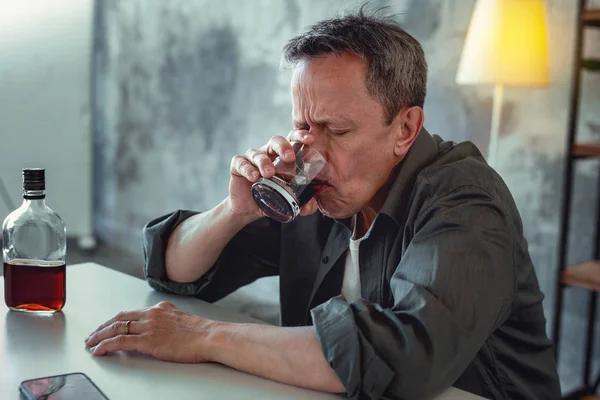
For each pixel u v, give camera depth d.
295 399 0.89
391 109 1.16
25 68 4.81
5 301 1.20
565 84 2.43
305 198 1.11
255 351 0.96
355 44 1.10
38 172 1.17
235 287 1.51
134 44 4.67
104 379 0.92
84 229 5.21
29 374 0.92
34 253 1.17
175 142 4.38
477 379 1.17
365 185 1.19
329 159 1.15
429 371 0.90
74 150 5.11
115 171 4.96
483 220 1.06
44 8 4.84
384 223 1.26
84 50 5.07
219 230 1.34
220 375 0.95
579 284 2.17
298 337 0.95
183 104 4.28
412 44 1.18
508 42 2.18
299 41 1.14
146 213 4.70
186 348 0.99
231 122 3.92
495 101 2.45
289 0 3.44
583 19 2.12
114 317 1.08
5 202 4.83
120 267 4.50
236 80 3.85
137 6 4.61
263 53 3.64
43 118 4.94
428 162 1.26
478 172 1.18
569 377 2.54
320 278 1.40
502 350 1.18
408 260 1.03
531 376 1.21
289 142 1.12
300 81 1.13
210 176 4.12
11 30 4.72
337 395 0.91
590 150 2.14
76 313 1.20
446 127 2.81
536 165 2.54
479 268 0.99
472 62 2.26
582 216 2.46
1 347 1.02
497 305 0.99
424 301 0.93
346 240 1.36
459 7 2.69
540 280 2.58
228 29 3.87
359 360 0.88
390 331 0.91
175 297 1.37
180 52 4.27
